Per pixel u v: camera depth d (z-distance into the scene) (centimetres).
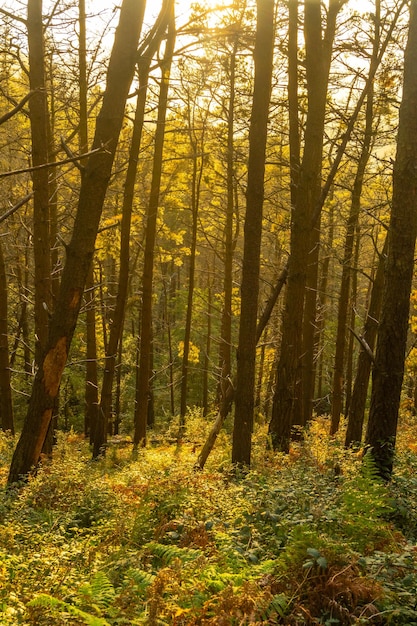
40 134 1080
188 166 2036
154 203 1645
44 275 1148
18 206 576
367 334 1414
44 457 1056
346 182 1627
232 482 807
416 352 2342
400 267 746
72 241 795
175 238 2228
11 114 463
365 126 1536
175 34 817
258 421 2114
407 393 3094
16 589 379
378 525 489
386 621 385
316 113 1145
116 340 1509
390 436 746
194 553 429
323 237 2144
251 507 569
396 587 397
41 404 822
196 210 2012
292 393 1124
